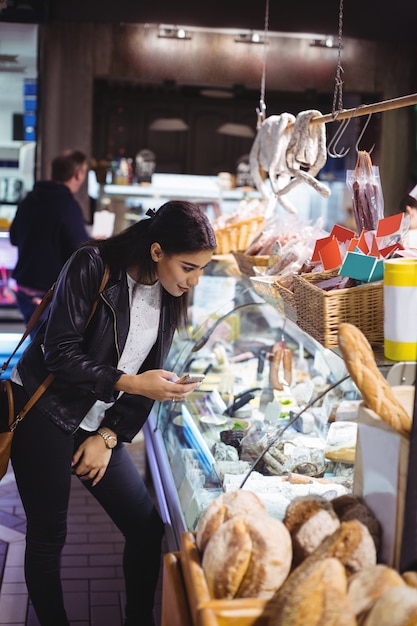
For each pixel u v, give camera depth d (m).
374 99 7.96
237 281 4.04
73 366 2.48
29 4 7.04
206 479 2.79
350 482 2.60
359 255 2.15
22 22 7.11
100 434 2.79
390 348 1.99
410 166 7.90
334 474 2.71
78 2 7.19
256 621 1.58
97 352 2.59
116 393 2.64
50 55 7.42
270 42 7.56
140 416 2.82
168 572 1.92
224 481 2.62
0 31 7.24
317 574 1.53
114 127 9.18
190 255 2.44
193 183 9.06
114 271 2.55
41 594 2.76
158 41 7.48
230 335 3.89
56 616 2.80
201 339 3.65
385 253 2.27
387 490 1.73
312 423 2.99
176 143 9.32
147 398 2.80
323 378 3.19
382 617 1.43
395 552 1.70
